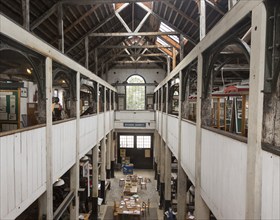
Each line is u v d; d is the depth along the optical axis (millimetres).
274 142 1787
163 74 16781
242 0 2131
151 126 13680
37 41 3152
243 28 2275
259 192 1878
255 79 1931
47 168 3639
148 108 16812
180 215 5680
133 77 16938
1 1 4801
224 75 9500
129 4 8664
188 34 8211
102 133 9625
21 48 2926
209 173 3217
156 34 8414
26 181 2949
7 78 7129
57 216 4020
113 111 13438
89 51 10430
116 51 14188
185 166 4949
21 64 5312
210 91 3549
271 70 1799
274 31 1762
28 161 3002
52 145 3857
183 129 5203
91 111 8328
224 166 2615
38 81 3516
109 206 9969
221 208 2727
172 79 7344
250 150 1979
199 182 3727
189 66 4699
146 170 15602
